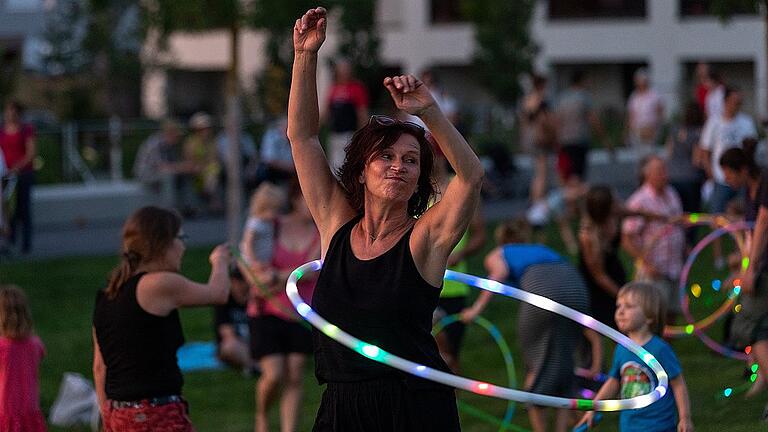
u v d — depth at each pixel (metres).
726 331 18.73
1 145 32.06
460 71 74.81
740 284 15.09
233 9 28.02
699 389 16.56
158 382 11.23
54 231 37.66
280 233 16.41
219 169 40.94
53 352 21.64
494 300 25.70
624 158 48.84
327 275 8.69
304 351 15.90
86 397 17.81
